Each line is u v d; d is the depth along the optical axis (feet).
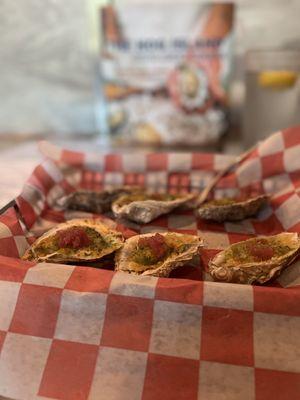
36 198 1.02
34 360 0.66
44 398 0.63
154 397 0.62
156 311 0.65
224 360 0.63
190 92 1.51
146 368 0.63
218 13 1.40
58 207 1.10
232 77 1.47
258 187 1.13
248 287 0.66
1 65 1.77
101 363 0.64
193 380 0.62
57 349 0.66
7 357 0.66
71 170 1.23
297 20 1.56
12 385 0.65
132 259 0.83
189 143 1.58
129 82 1.53
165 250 0.86
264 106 1.50
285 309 0.64
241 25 1.59
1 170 1.31
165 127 1.57
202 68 1.47
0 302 0.69
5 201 1.05
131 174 1.24
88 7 1.62
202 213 1.02
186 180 1.22
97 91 1.58
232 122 1.69
